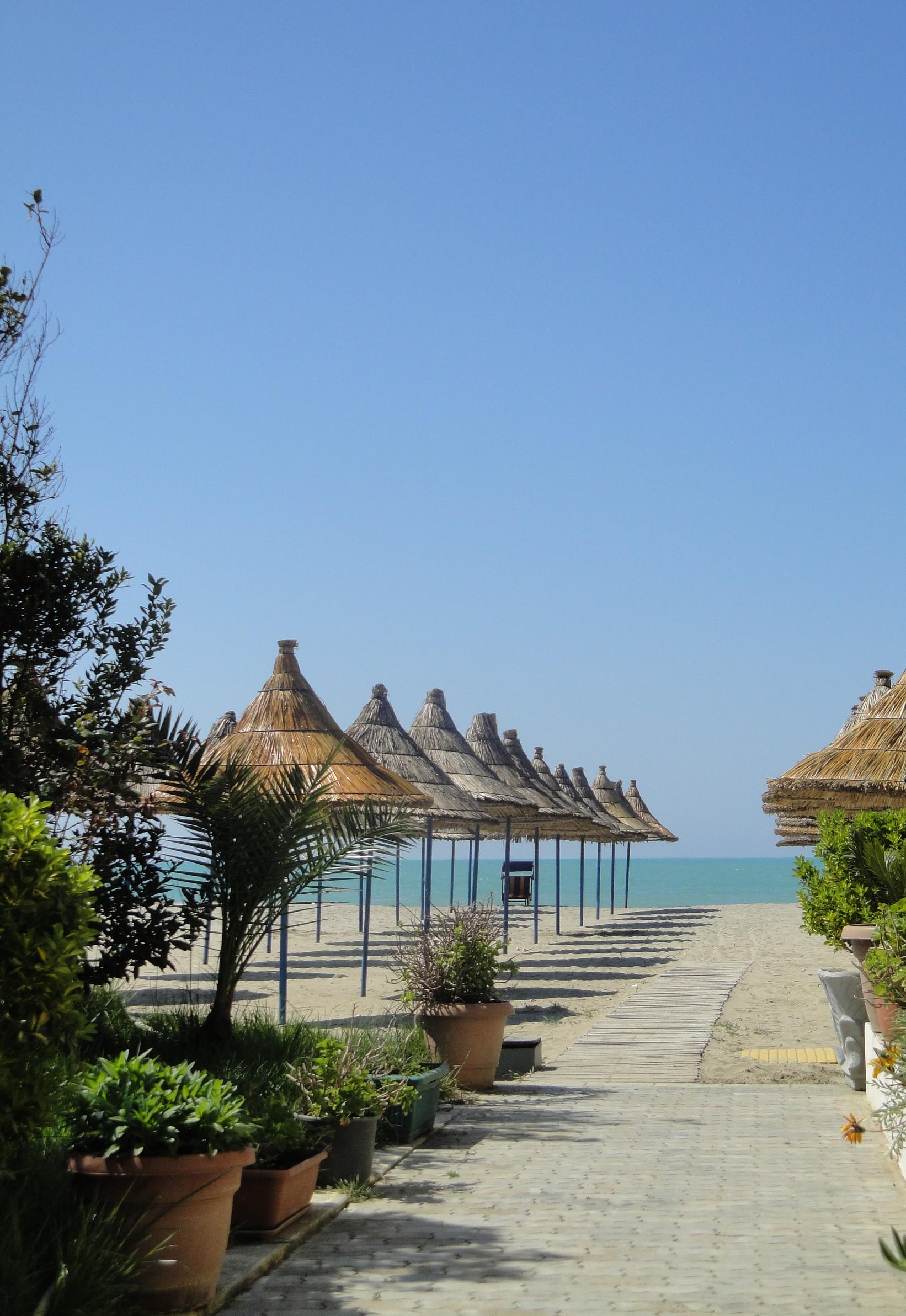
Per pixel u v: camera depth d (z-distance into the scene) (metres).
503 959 23.64
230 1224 5.62
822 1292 4.92
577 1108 9.54
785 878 103.00
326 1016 14.91
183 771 9.32
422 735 27.06
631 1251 5.61
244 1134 4.87
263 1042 9.30
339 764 14.87
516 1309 4.78
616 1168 7.44
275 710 15.46
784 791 14.75
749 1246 5.65
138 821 9.23
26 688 8.60
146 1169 4.64
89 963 8.69
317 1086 7.11
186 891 9.18
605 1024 14.54
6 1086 4.16
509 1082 10.91
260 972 21.34
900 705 15.24
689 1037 13.37
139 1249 4.62
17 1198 4.82
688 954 24.83
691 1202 6.54
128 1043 8.87
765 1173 7.23
